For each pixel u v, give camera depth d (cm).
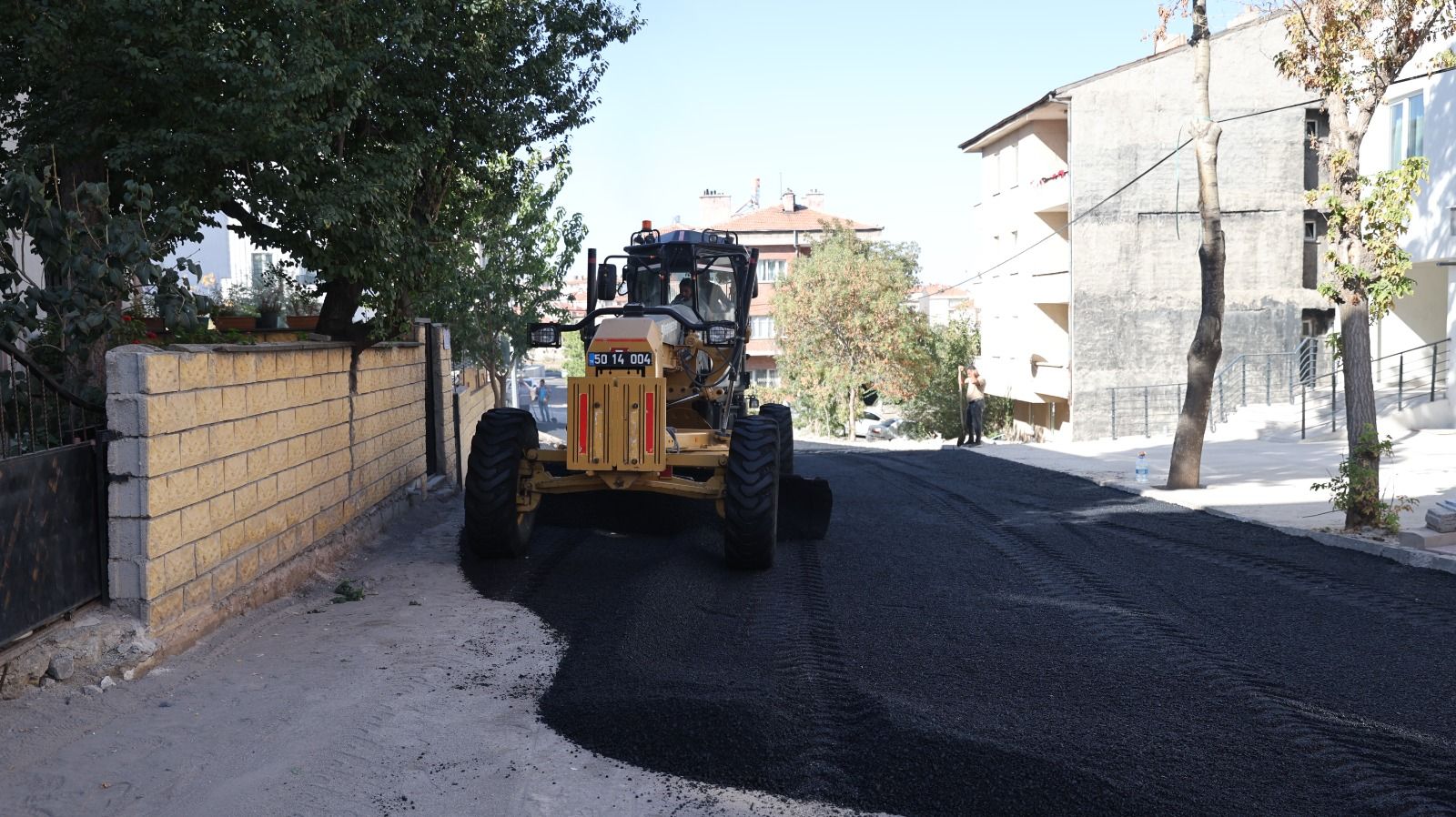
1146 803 429
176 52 742
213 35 763
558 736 515
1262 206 2967
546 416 4259
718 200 6756
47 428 573
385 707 543
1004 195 3588
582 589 805
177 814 425
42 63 766
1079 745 484
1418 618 731
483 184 1165
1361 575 869
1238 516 1170
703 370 976
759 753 481
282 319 1235
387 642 658
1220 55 2958
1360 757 479
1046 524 1163
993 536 1084
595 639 659
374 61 884
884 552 959
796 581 822
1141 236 2991
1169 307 3006
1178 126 2972
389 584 826
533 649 655
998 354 3697
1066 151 3266
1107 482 1550
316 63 774
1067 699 552
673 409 951
